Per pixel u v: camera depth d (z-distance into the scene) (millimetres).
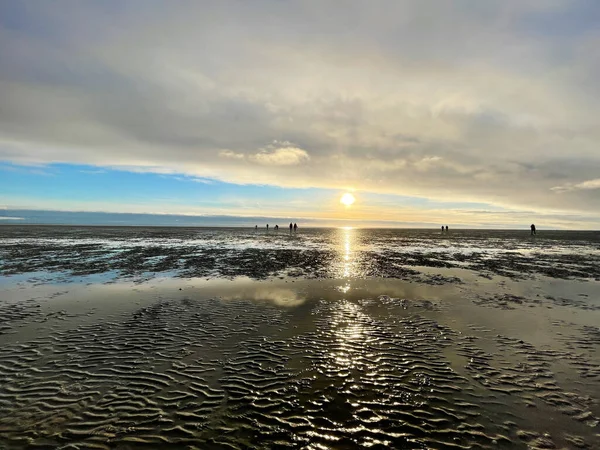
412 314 10781
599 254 29797
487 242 45938
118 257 23562
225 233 58875
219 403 5664
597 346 8297
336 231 80688
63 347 7887
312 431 5004
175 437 4809
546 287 15031
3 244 31984
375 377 6656
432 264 22312
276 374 6723
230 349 7930
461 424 5215
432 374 6812
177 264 20656
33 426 4973
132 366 6969
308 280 16109
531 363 7355
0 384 6148
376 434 4965
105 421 5121
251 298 12609
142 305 11484
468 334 9070
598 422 5297
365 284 15305
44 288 13859
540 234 76688
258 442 4754
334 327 9508
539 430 5098
